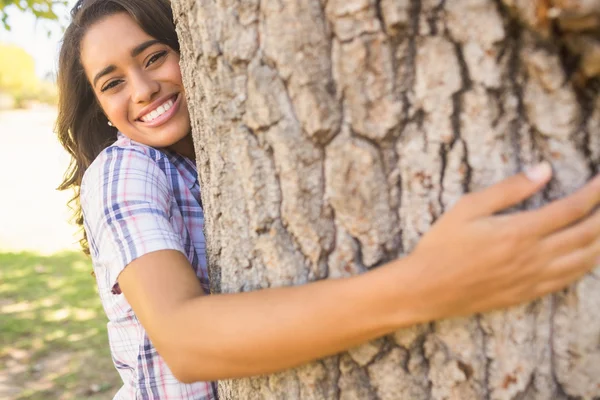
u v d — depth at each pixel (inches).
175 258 48.0
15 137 788.0
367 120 39.0
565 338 39.5
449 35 36.7
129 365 60.3
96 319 225.9
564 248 34.4
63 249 335.0
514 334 39.4
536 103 36.8
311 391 44.6
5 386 176.9
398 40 37.6
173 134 65.2
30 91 1174.3
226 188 47.1
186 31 49.9
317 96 39.8
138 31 63.6
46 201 467.8
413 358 41.5
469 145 37.6
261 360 40.0
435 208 38.8
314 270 42.7
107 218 51.5
